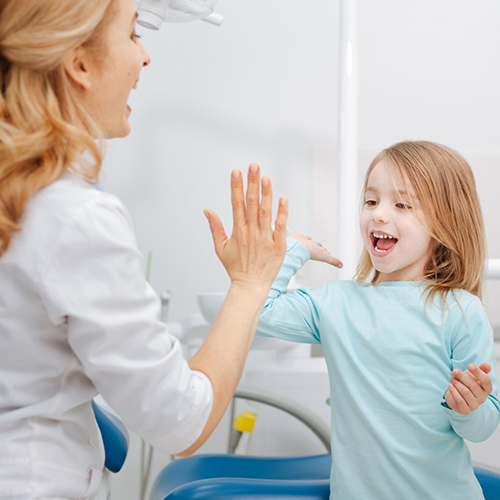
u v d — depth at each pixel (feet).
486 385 2.11
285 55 7.26
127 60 1.98
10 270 1.63
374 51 7.14
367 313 2.80
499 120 6.95
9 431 1.69
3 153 1.63
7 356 1.70
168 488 3.08
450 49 7.10
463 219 2.93
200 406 1.76
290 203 6.91
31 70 1.77
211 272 6.97
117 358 1.64
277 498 2.64
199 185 7.11
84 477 1.85
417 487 2.48
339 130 4.85
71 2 1.73
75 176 1.82
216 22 4.35
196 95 7.25
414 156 2.90
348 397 2.66
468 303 2.70
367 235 2.93
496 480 2.85
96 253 1.62
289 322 2.91
